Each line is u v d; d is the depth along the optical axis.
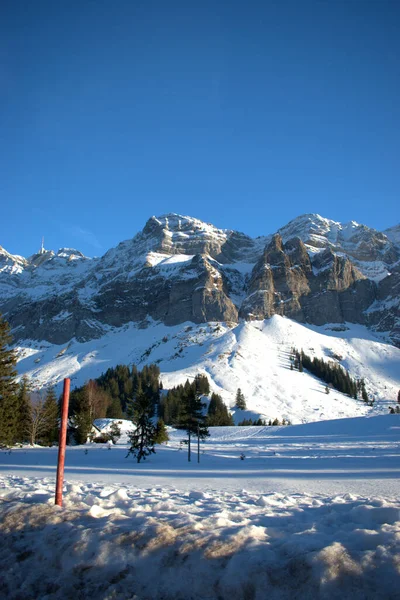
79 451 41.75
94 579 6.27
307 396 128.50
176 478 20.19
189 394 38.28
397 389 151.88
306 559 5.89
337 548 6.09
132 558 6.51
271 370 148.75
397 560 5.73
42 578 6.54
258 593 5.57
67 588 6.22
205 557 6.28
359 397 141.12
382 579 5.48
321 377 154.00
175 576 6.04
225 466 28.11
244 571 5.89
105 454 39.25
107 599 5.85
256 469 25.19
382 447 40.09
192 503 11.44
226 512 8.98
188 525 7.54
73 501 10.73
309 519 8.66
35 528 7.98
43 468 25.17
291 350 177.62
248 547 6.51
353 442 48.12
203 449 46.84
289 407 119.19
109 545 6.86
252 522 8.34
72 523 8.00
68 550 6.91
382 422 65.06
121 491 11.85
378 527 7.20
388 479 18.50
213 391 123.75
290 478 19.73
